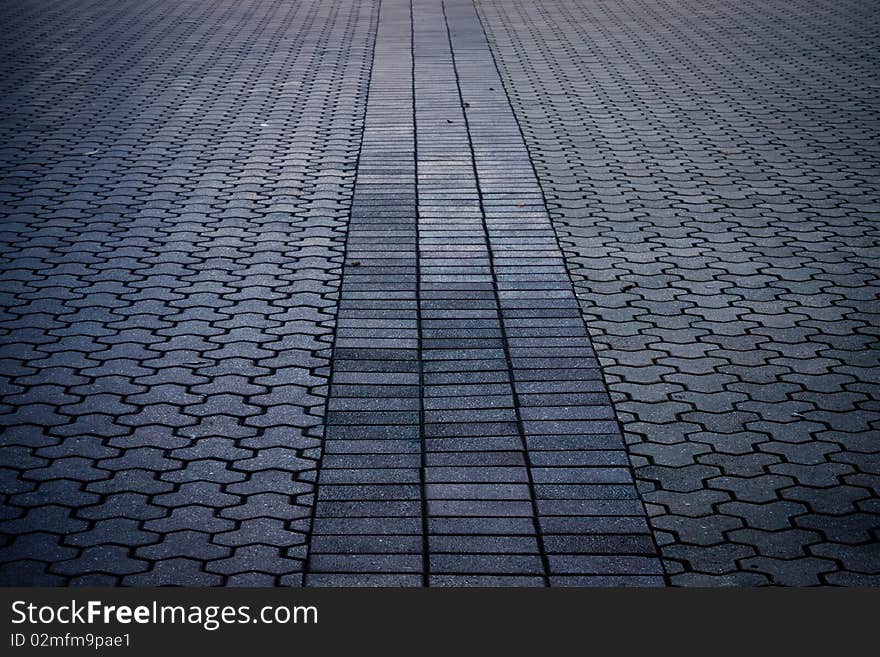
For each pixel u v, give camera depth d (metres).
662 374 5.74
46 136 10.23
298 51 14.23
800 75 12.73
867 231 7.78
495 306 6.54
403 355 5.92
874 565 4.21
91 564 4.22
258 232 7.80
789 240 7.63
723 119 10.89
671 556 4.28
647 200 8.51
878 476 4.80
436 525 4.47
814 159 9.53
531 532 4.42
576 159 9.60
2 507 4.56
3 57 13.60
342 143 10.05
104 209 8.27
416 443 5.07
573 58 13.85
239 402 5.45
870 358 5.89
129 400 5.46
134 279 6.98
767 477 4.80
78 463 4.89
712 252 7.43
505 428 5.20
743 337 6.16
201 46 14.48
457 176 9.05
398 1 18.38
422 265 7.16
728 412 5.35
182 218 8.09
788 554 4.28
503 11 17.47
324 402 5.46
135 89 12.12
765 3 17.88
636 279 6.98
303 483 4.77
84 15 16.61
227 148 9.91
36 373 5.72
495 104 11.48
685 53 14.09
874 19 16.22
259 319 6.40
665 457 4.96
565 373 5.73
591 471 4.85
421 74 12.88
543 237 7.67
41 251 7.42
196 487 4.73
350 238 7.65
